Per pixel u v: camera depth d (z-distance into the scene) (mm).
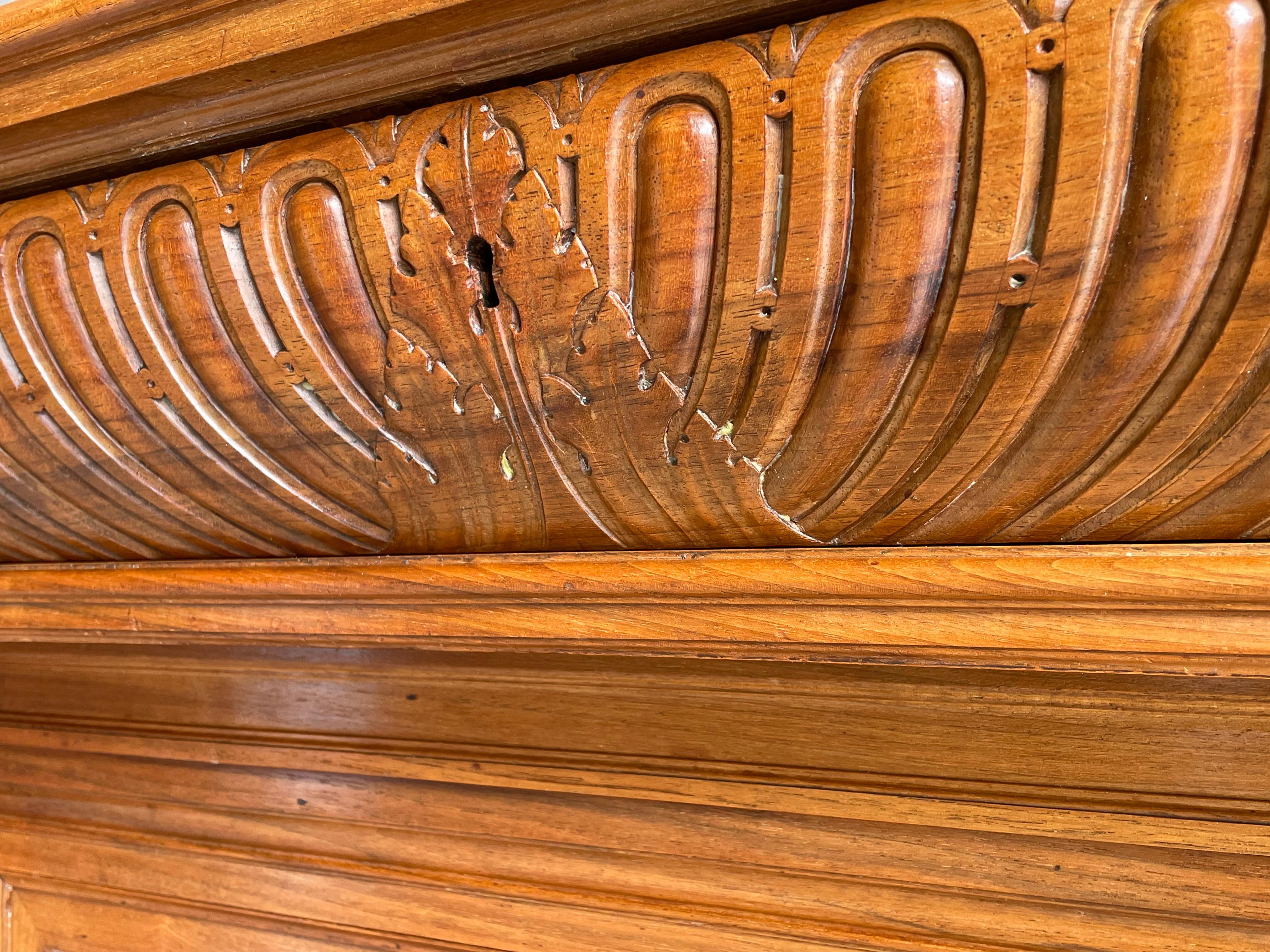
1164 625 524
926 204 475
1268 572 490
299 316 619
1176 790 639
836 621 585
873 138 476
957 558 551
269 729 901
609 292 550
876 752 711
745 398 558
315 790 900
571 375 581
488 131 554
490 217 559
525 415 604
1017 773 677
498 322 581
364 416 640
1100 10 431
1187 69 423
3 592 815
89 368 688
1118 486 517
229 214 614
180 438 690
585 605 640
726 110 503
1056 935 690
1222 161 426
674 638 622
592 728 789
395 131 581
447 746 834
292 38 548
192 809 953
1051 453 516
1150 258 450
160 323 655
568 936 827
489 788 839
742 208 507
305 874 917
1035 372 493
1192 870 650
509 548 669
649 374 564
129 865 991
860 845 733
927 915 722
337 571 698
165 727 943
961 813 694
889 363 517
